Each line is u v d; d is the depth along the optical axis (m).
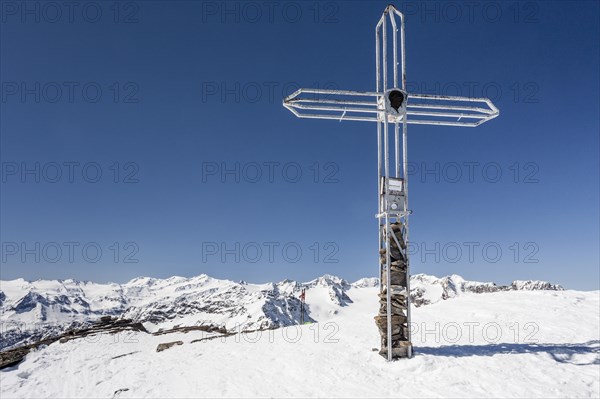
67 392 16.39
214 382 14.16
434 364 13.34
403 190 14.84
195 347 21.78
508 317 20.20
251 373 14.66
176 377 15.75
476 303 24.39
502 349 14.68
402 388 11.96
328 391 12.08
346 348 16.14
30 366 21.03
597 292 25.56
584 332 17.06
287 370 14.37
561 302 23.06
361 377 12.95
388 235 14.55
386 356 14.35
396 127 16.09
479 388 11.52
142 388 14.81
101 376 18.22
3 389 17.53
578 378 11.92
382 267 14.98
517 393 11.10
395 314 14.42
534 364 13.00
